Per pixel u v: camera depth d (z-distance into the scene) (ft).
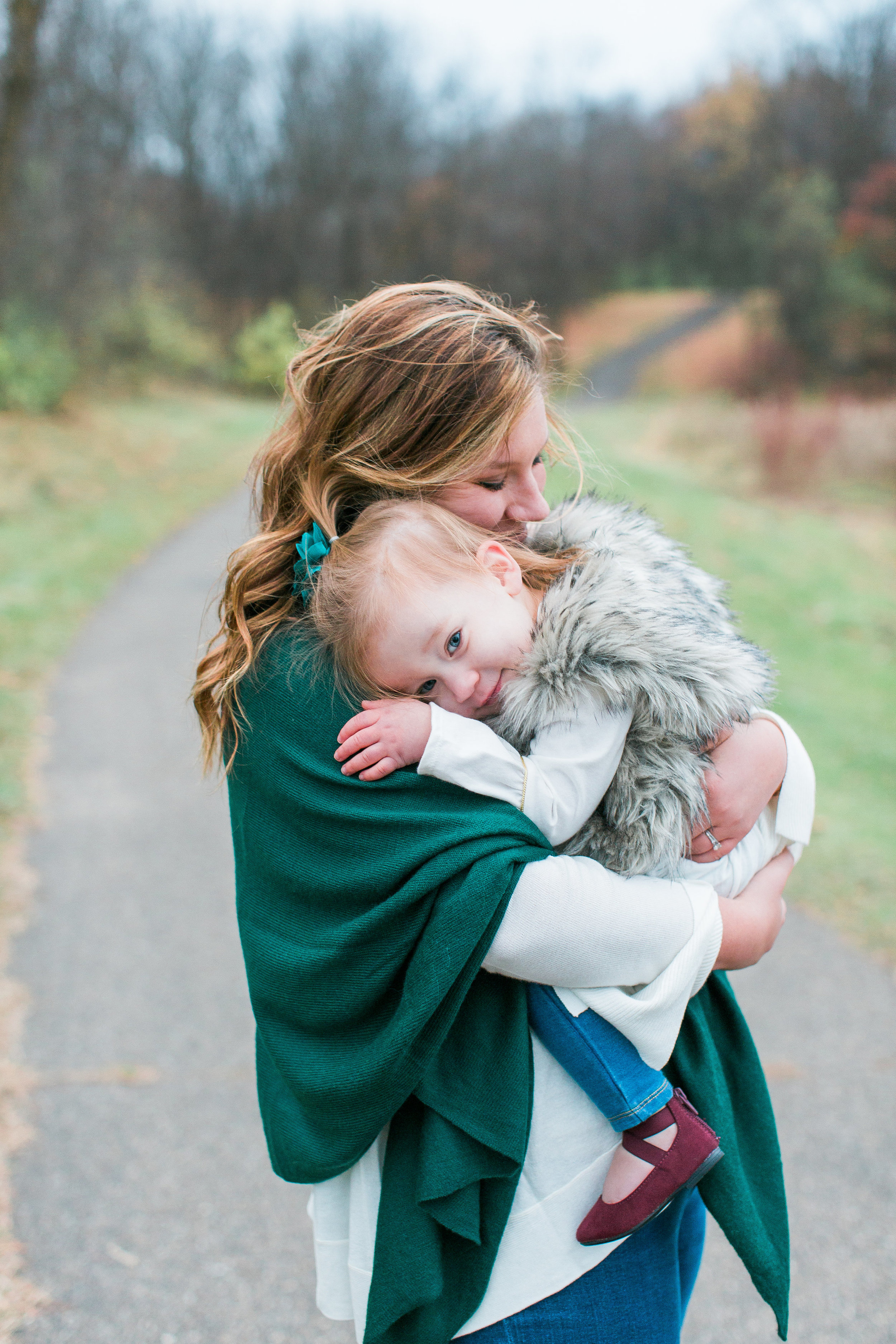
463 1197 3.89
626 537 4.28
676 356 157.38
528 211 176.65
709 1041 4.46
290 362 4.32
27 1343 7.30
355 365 4.03
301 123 140.15
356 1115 3.92
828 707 24.90
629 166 195.72
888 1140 9.67
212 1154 9.18
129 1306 7.66
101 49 69.31
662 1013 3.89
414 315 4.01
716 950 3.97
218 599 4.50
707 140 175.73
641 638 3.75
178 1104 9.80
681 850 4.00
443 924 3.64
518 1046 3.95
